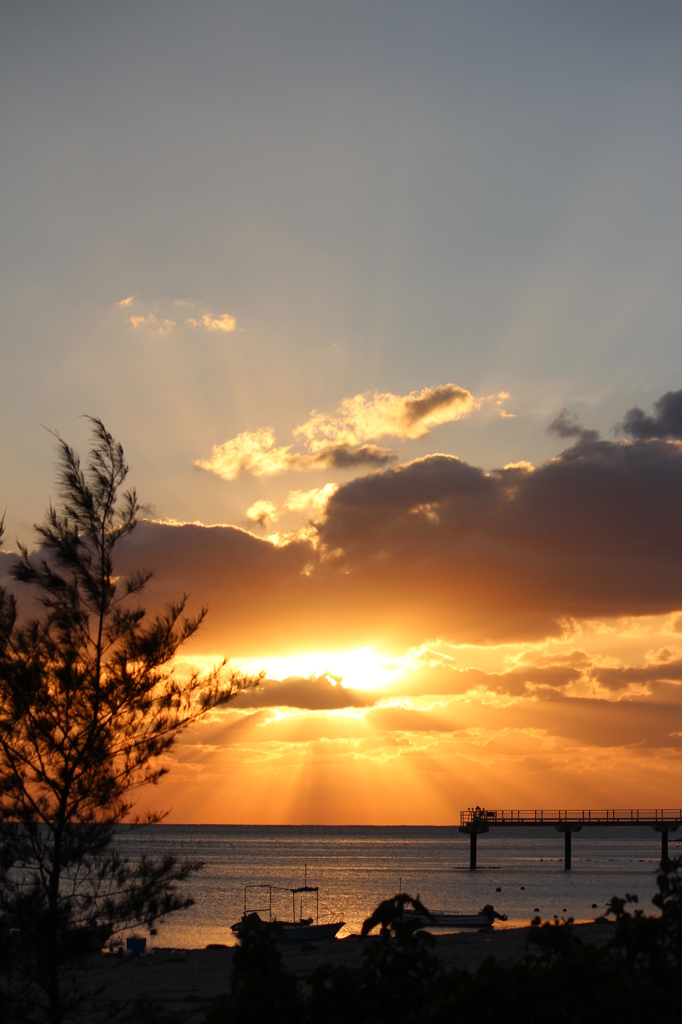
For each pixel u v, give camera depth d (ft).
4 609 51.16
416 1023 29.66
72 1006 48.65
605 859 501.97
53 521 53.72
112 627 52.95
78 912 47.60
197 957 123.03
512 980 29.27
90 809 48.47
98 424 55.67
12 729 49.06
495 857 529.86
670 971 31.65
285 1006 29.35
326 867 409.28
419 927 32.12
